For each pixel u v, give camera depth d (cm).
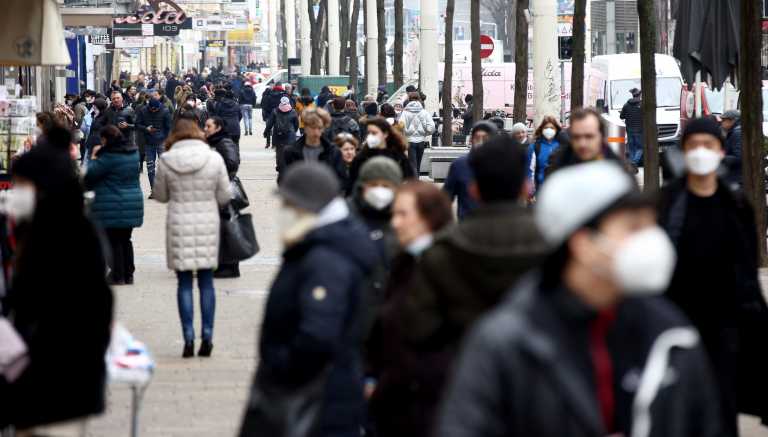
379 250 1978
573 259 923
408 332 1360
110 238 3791
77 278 1477
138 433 2042
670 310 1002
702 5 4506
